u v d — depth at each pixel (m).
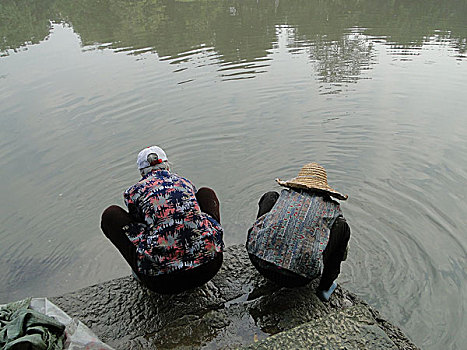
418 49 12.57
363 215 5.36
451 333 3.58
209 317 3.18
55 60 12.05
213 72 10.80
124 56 12.28
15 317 2.71
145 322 3.16
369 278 4.29
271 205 3.32
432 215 5.23
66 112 8.59
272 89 9.64
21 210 5.80
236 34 14.70
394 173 6.27
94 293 3.46
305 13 18.00
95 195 6.11
